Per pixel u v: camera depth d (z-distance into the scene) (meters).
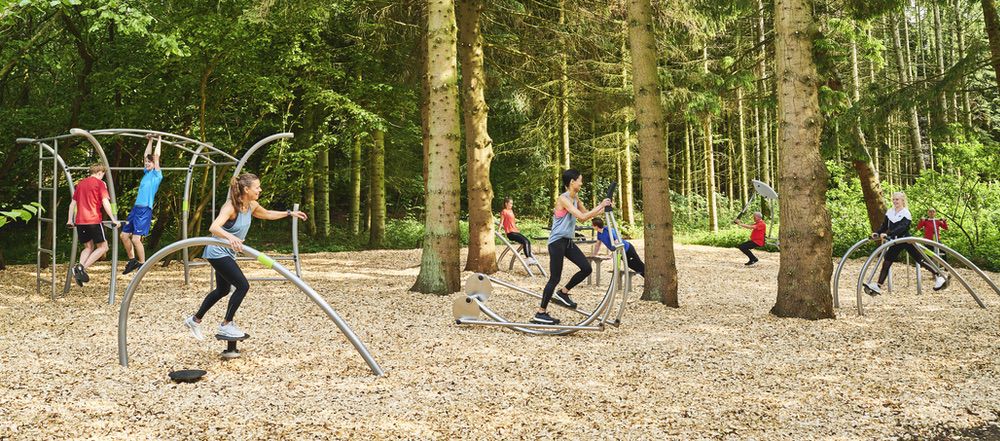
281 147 14.55
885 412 4.14
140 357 5.38
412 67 13.82
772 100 14.76
